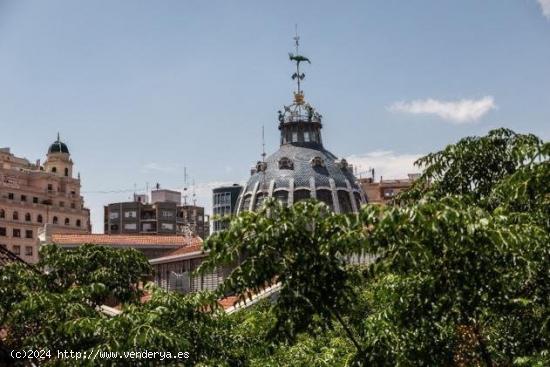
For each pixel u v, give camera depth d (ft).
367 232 29.07
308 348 57.31
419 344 34.94
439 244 29.35
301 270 30.81
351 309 34.86
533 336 35.70
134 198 493.77
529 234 29.73
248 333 55.42
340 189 288.51
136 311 41.65
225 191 485.15
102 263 57.52
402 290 35.19
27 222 351.25
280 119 312.50
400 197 47.83
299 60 318.04
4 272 49.26
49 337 43.93
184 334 42.75
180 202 498.28
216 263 30.94
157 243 148.97
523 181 33.68
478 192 45.83
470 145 46.65
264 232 30.09
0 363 46.85
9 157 391.45
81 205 393.70
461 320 33.94
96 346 38.24
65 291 50.88
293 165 291.99
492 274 30.86
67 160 391.65
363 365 34.53
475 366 39.34
